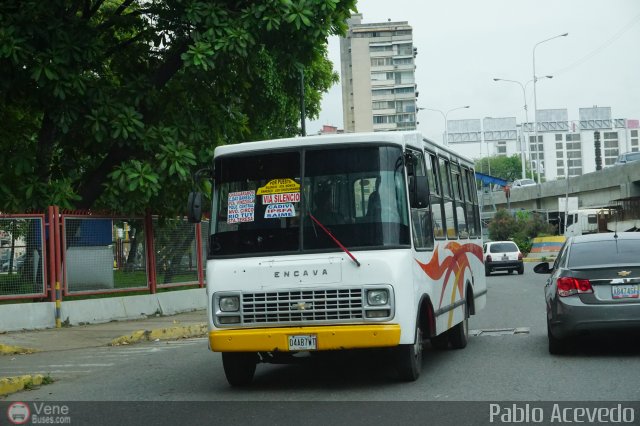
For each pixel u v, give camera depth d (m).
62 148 23.14
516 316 19.45
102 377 12.14
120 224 20.98
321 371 11.74
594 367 10.79
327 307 9.59
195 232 23.91
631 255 11.81
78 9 22.23
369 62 158.12
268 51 21.47
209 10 20.20
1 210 19.80
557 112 143.12
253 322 9.75
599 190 79.31
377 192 9.80
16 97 20.59
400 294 9.53
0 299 17.91
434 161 12.05
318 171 9.98
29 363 13.98
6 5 19.19
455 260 12.93
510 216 82.50
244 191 10.16
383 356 12.69
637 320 11.15
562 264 12.18
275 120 29.66
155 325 19.14
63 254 19.12
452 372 10.93
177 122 21.41
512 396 8.95
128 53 23.23
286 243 9.84
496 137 128.00
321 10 20.20
